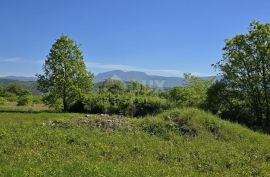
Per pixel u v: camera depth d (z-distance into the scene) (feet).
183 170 62.08
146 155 70.33
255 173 64.95
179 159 69.56
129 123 90.17
